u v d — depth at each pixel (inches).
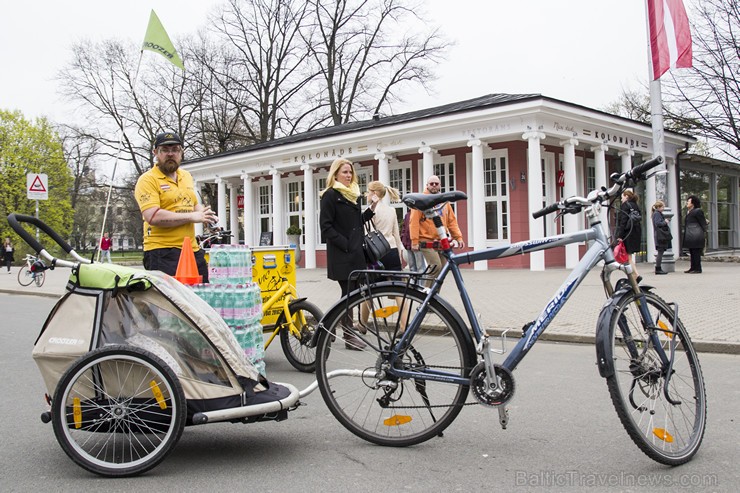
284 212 1002.7
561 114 674.2
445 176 797.2
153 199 213.2
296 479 133.3
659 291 444.8
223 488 129.3
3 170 1759.4
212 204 1598.2
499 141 724.0
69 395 137.7
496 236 757.9
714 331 286.7
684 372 144.5
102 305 144.9
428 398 151.2
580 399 194.9
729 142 888.9
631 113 1446.9
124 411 138.9
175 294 146.2
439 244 151.6
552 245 147.6
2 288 709.9
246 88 1544.0
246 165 999.6
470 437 159.2
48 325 146.9
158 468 142.3
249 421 146.4
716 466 134.5
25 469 143.5
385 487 127.8
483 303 403.5
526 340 144.0
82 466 136.9
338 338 156.5
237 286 189.9
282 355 293.0
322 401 202.2
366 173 887.7
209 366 145.7
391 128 759.1
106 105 1539.1
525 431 163.0
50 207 1796.3
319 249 944.3
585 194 818.8
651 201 833.5
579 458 141.9
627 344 136.3
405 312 150.9
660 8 576.1
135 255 2082.9
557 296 145.4
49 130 1811.0
